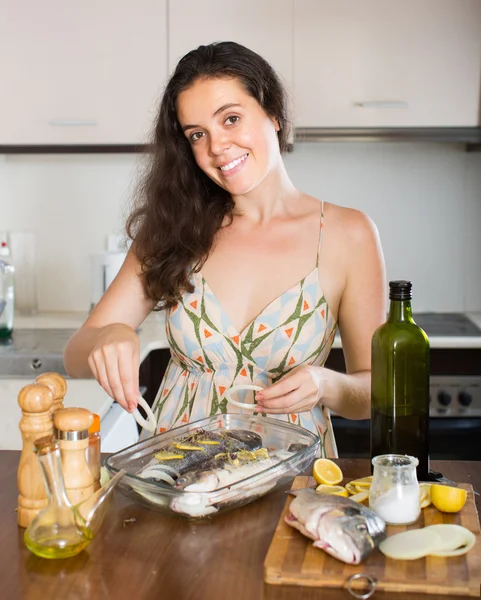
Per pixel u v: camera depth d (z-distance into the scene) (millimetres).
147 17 2881
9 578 942
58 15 2891
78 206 3346
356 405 1548
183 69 1511
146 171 1771
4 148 2957
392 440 1213
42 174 3334
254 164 1529
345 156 3285
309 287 1681
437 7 2852
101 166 3322
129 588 913
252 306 1684
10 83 2926
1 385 2172
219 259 1706
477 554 952
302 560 939
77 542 978
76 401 1943
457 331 2916
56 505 995
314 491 1054
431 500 1093
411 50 2873
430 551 945
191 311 1691
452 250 3314
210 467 1122
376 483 1056
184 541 1024
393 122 2906
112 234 3350
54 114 2938
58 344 2750
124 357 1289
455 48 2869
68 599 893
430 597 884
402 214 3307
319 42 2875
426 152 3277
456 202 3295
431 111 2900
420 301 3342
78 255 3373
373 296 1713
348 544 927
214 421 1342
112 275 3141
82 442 1067
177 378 1747
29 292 3322
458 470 1278
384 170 3289
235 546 1011
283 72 2887
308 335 1675
